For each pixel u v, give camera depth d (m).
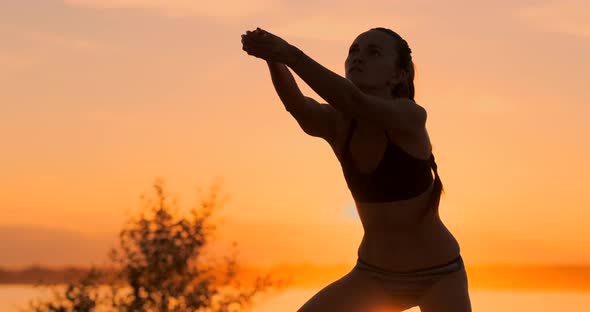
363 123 4.72
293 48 4.11
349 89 4.24
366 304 5.07
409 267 4.94
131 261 10.86
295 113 4.85
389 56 4.84
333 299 5.05
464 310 4.88
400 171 4.73
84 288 10.61
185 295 10.70
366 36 4.88
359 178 4.82
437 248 4.94
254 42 4.07
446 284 4.95
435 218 4.97
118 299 10.70
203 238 11.02
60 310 10.44
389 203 4.81
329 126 4.83
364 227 5.05
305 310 5.04
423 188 4.82
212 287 10.94
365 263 5.05
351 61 4.88
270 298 10.96
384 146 4.70
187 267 10.96
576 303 120.19
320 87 4.18
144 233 10.94
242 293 10.84
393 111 4.47
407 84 4.95
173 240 10.91
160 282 10.84
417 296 5.03
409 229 4.89
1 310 43.72
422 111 4.66
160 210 11.01
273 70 4.72
